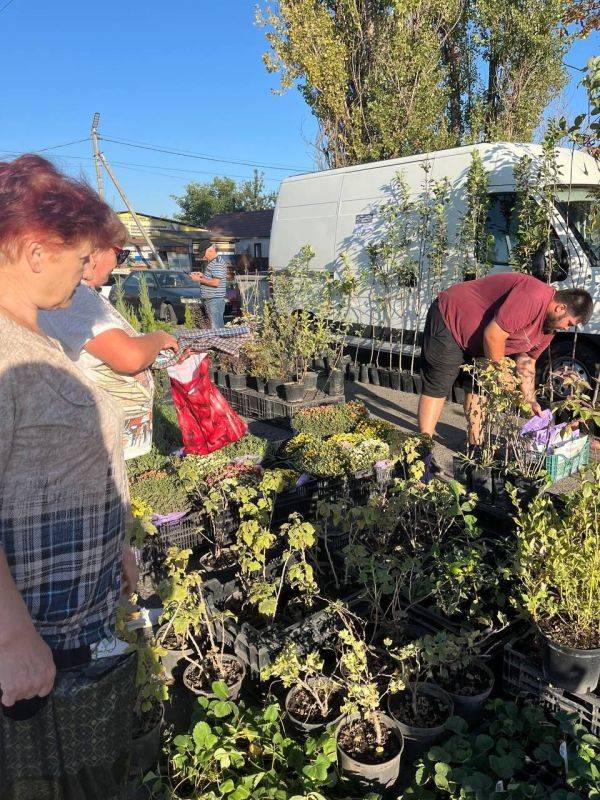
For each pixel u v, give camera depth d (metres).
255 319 8.06
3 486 1.26
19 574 1.32
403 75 13.12
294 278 9.12
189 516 3.93
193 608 2.70
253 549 3.08
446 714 2.46
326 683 2.50
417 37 13.09
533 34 13.30
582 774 2.04
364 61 14.09
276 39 13.84
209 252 10.88
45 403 1.26
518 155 7.10
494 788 2.07
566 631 2.43
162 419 5.72
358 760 2.25
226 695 2.45
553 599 2.49
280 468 4.61
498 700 2.45
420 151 13.67
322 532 3.26
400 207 8.15
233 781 2.04
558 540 2.48
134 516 3.19
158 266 27.08
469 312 4.48
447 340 4.60
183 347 3.13
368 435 4.91
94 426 1.37
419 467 3.38
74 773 1.44
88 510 1.40
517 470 3.90
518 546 2.74
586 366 6.32
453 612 2.81
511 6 13.48
